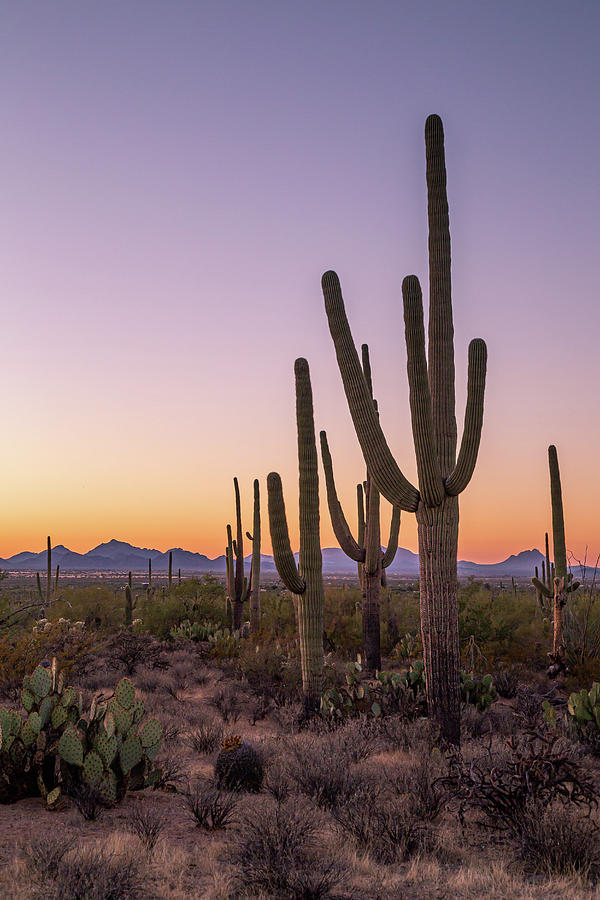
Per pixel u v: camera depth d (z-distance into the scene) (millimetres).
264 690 15359
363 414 10891
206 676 18047
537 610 23578
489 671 18109
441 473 10492
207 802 6871
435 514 10438
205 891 5031
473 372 10445
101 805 7105
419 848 6133
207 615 27750
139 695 15008
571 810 6781
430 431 10234
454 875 5586
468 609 21422
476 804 6664
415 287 10289
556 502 18219
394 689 12648
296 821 6020
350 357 11039
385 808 6766
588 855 5766
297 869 5402
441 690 10141
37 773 7344
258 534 24250
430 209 11289
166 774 8273
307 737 10586
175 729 11227
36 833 6148
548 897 5145
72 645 16953
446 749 9094
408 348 10344
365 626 17125
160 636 26500
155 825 6238
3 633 16859
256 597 23875
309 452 13617
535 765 6848
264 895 4977
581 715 10438
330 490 17750
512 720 11945
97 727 7676
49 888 4812
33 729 7328
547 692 15523
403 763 8641
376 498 16969
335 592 25672
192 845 6137
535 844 5988
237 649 20609
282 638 24125
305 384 13734
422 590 10523
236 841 5879
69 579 148000
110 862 5176
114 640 19312
